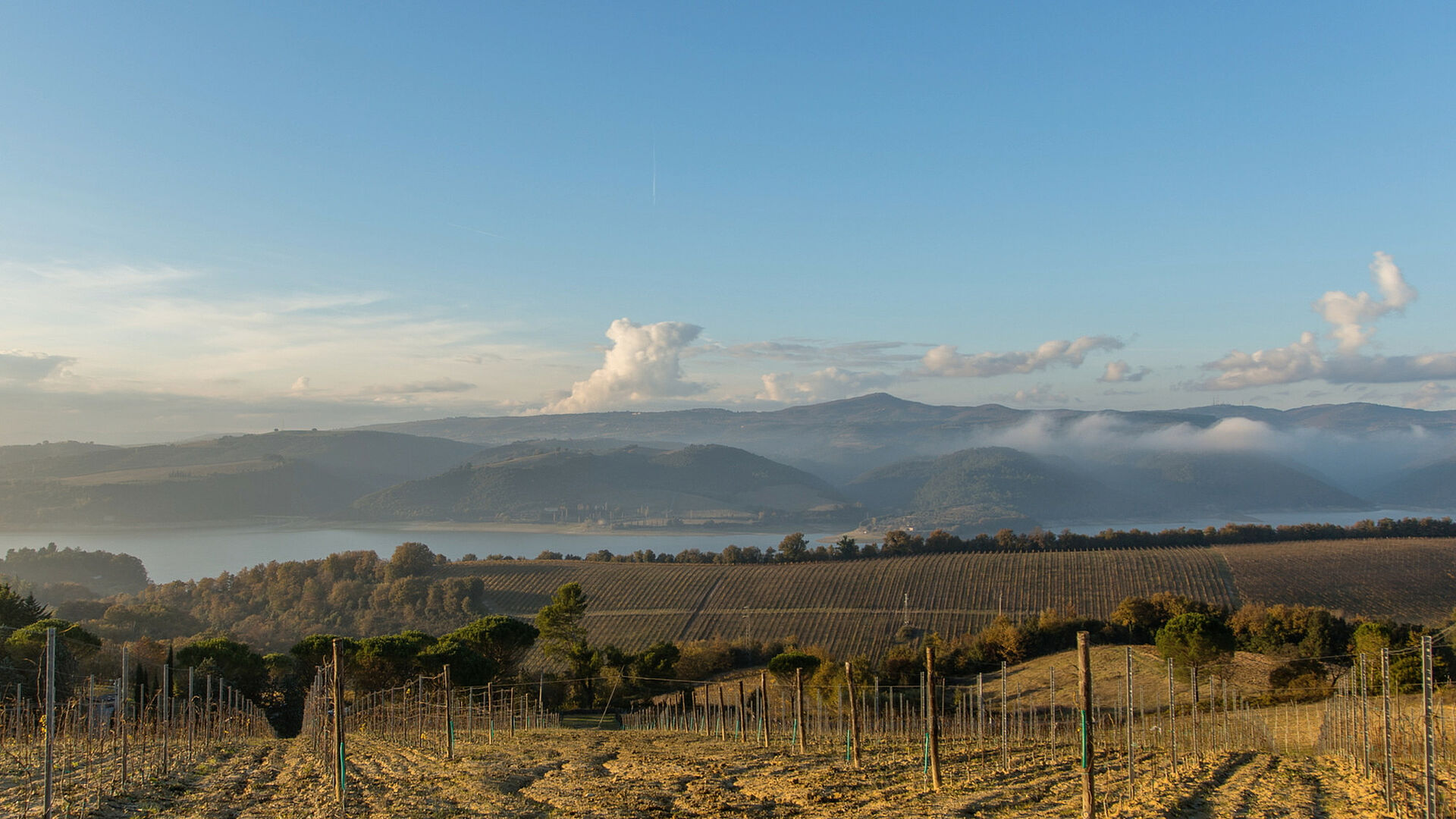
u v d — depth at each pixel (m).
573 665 82.81
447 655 66.69
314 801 24.92
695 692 79.19
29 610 66.56
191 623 115.06
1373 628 62.53
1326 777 30.89
